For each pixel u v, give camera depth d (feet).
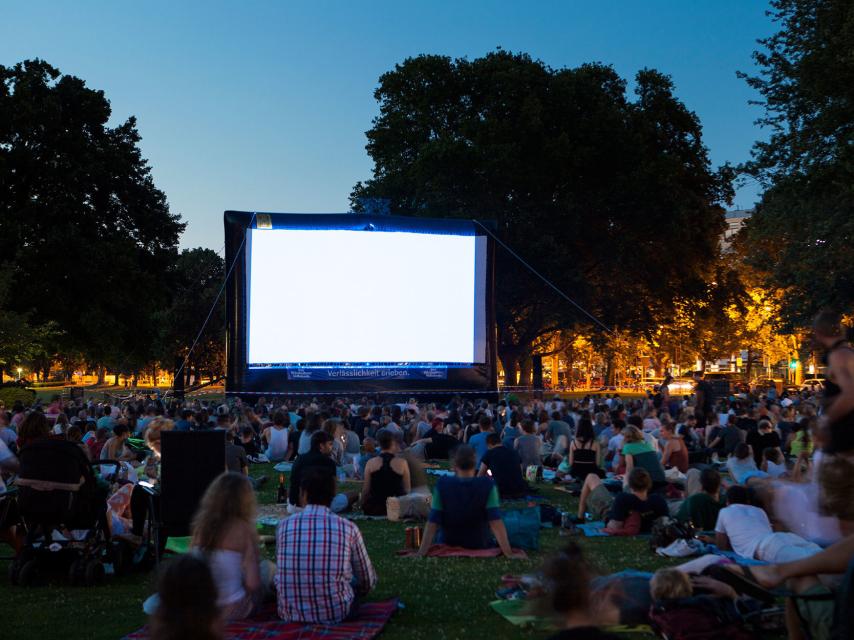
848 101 92.68
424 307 108.68
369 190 168.86
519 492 45.57
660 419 72.59
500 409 87.10
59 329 157.17
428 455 65.57
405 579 27.43
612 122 156.66
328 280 105.91
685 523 33.24
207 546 20.20
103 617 24.22
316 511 22.26
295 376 104.94
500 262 153.38
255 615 22.30
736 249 177.58
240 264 104.17
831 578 16.15
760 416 69.10
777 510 27.07
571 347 254.47
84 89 166.09
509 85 156.15
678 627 19.11
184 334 218.38
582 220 158.81
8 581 29.19
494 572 28.35
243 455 43.91
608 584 17.66
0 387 132.05
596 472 51.11
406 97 166.91
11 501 30.07
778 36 99.14
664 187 154.71
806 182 96.68
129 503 31.94
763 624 20.21
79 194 160.76
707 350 202.59
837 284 96.17
